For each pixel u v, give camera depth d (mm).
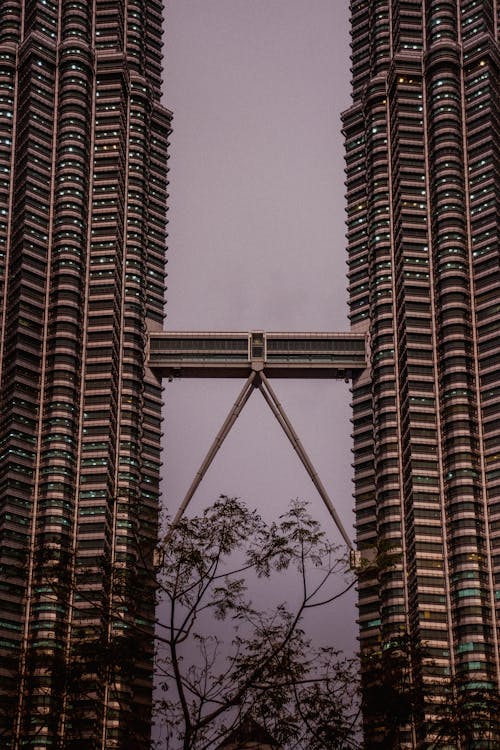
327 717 84000
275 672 83750
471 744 114062
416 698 94250
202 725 80062
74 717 89625
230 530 87312
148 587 86625
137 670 88438
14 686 96438
